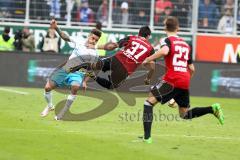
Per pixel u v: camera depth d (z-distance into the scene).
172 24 31.23
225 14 65.44
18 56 59.00
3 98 48.38
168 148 30.41
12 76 59.12
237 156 29.39
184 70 31.34
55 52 59.91
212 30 65.50
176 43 31.08
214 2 65.62
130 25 65.19
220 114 33.16
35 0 64.75
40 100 47.94
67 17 65.31
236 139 34.47
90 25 65.25
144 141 31.41
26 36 62.50
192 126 38.56
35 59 58.94
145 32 42.28
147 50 41.91
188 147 31.03
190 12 65.06
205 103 53.66
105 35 62.06
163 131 36.03
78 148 29.16
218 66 59.81
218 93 59.88
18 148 28.55
